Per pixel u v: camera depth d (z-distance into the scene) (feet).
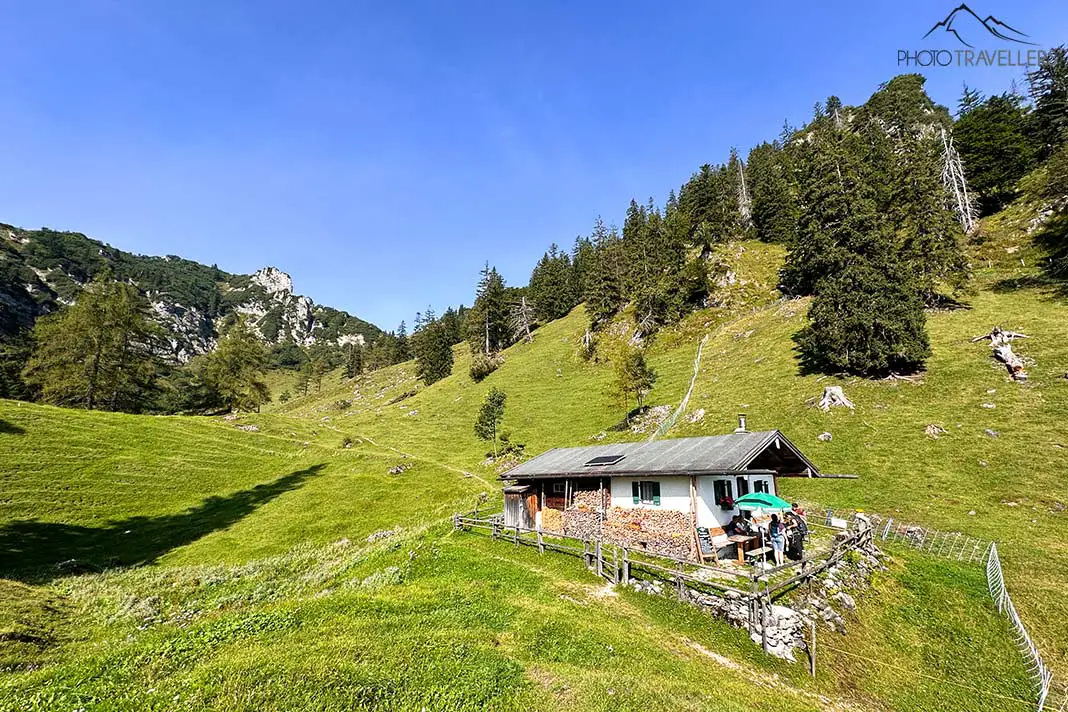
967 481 116.26
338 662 41.55
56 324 241.35
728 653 57.16
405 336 577.43
